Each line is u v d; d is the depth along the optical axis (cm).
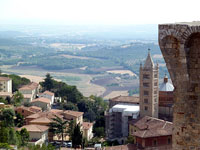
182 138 3481
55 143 19900
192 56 3388
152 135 14975
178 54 3444
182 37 3341
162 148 13838
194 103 3428
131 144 15312
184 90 3450
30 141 18512
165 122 17600
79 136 18425
